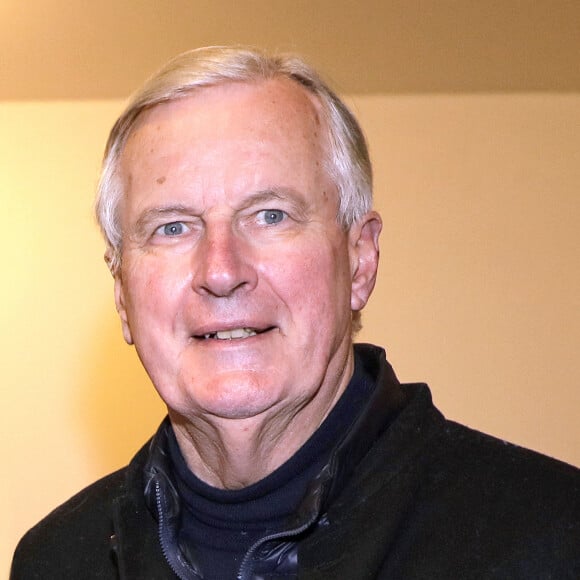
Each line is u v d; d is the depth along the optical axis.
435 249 4.19
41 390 4.15
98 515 2.10
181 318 1.79
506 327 4.15
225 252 1.72
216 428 1.78
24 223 4.24
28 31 3.64
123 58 3.84
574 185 4.20
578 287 4.16
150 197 1.80
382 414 1.84
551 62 3.95
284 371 1.76
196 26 3.58
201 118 1.80
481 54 3.87
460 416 4.12
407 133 4.24
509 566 1.63
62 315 4.19
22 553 2.11
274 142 1.79
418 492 1.77
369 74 4.04
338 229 1.86
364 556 1.68
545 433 4.10
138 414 4.13
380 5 3.47
